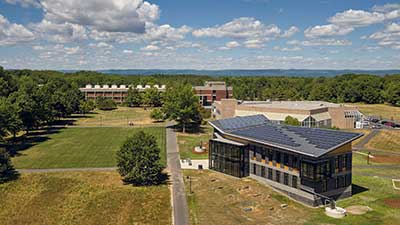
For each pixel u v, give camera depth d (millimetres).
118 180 69750
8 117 93812
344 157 60781
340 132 64250
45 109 120125
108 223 51031
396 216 52938
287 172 62344
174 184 67812
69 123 146000
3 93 148750
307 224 50125
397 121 150375
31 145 101500
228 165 73688
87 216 53469
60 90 167750
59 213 54688
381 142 107938
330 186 59344
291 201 59719
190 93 123875
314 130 68750
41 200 59812
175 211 54938
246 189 64625
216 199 60000
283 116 124500
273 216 53156
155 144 69125
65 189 64812
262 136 69875
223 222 50938
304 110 120312
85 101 187375
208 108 184750
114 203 58156
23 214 54375
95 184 67250
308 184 57750
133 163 66562
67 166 79438
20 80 199875
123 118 161250
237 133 74688
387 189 65875
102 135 118688
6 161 70875
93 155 89938
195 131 126250
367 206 57156
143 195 61562
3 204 58125
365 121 136875
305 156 57969
